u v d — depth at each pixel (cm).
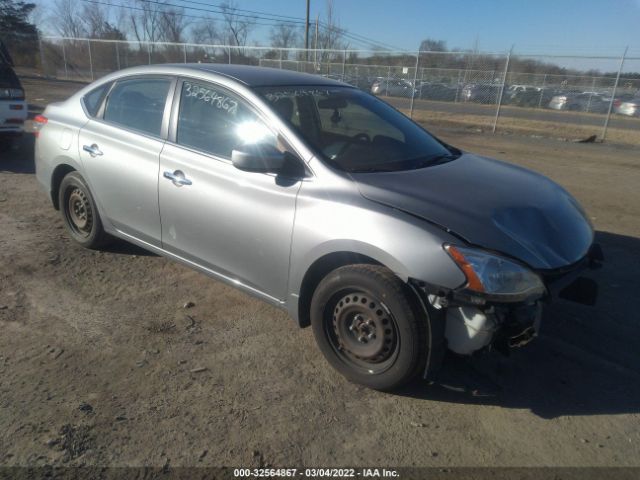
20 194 661
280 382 314
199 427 274
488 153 1176
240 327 373
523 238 292
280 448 262
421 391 311
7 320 366
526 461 259
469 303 268
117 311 387
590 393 313
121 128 425
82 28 4181
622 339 372
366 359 305
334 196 307
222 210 352
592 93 2145
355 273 295
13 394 291
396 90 2380
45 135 490
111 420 275
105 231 462
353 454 261
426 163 366
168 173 382
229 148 357
